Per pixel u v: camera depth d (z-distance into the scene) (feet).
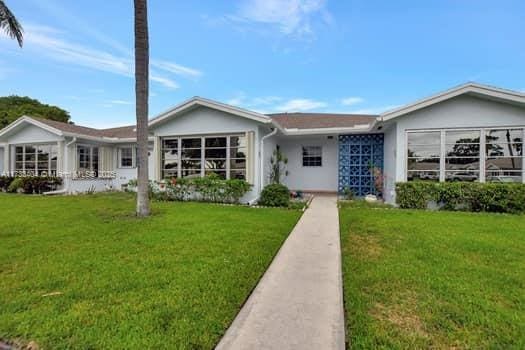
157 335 7.94
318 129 42.78
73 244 16.47
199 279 11.65
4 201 35.60
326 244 17.49
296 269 13.35
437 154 31.32
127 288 10.80
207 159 38.65
